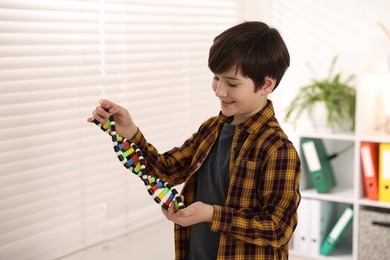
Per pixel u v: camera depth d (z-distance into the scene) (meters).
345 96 2.96
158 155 1.59
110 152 2.31
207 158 1.54
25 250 2.01
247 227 1.33
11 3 1.89
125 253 2.42
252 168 1.41
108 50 2.28
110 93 2.30
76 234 2.20
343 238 3.20
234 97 1.42
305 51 3.22
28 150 1.97
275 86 1.49
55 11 2.05
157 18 2.55
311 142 2.95
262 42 1.42
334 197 2.92
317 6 3.15
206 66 2.89
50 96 2.04
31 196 2.00
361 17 3.05
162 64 2.59
